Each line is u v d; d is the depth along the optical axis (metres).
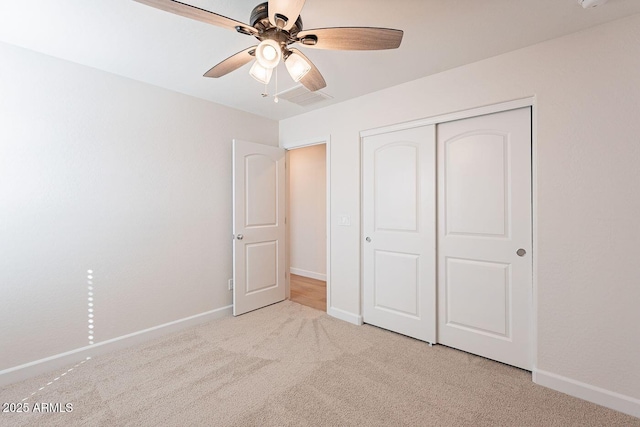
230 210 3.23
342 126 3.05
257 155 3.36
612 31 1.71
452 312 2.44
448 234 2.45
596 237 1.76
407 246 2.65
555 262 1.89
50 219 2.09
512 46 1.99
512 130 2.13
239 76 2.44
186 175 2.85
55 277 2.12
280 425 1.58
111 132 2.37
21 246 1.98
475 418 1.63
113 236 2.39
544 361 1.92
